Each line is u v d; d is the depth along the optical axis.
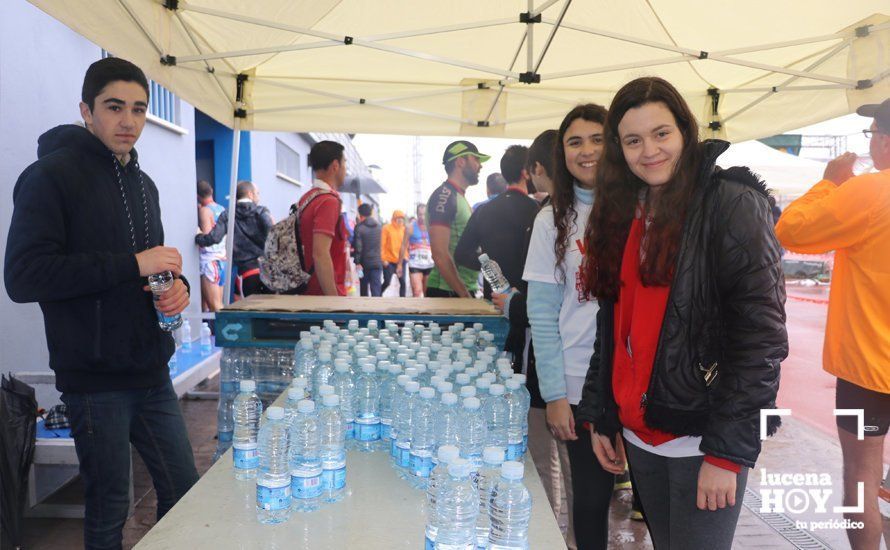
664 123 1.59
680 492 1.74
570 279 2.16
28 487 3.20
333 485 1.62
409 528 1.43
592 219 1.86
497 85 5.08
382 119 5.12
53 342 2.16
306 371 2.52
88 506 2.28
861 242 2.37
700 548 1.70
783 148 17.88
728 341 1.56
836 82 3.87
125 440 2.30
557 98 5.07
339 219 4.30
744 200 1.52
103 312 2.19
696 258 1.57
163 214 6.26
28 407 2.91
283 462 1.73
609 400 1.90
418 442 1.70
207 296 7.42
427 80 5.10
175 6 3.36
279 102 4.97
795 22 3.83
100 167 2.23
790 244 2.58
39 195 2.04
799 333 9.20
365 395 2.00
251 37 4.11
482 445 1.76
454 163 4.33
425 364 2.19
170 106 6.55
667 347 1.60
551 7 3.85
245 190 7.23
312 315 3.25
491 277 2.97
